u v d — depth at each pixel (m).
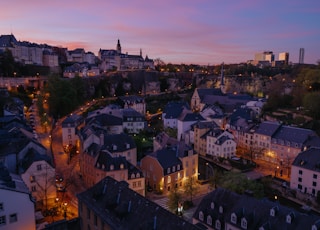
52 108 122.00
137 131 116.38
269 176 78.06
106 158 61.06
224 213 43.97
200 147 100.94
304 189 69.00
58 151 86.38
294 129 89.69
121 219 31.92
